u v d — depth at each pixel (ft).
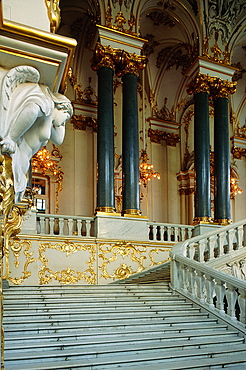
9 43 5.61
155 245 44.04
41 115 6.29
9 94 5.76
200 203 49.85
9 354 16.56
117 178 62.08
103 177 44.06
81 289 27.78
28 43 5.70
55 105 6.89
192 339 21.15
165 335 21.02
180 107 71.51
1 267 5.88
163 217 66.85
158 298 27.27
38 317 21.43
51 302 23.88
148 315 23.93
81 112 61.05
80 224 41.57
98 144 45.34
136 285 29.40
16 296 24.68
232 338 21.75
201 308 25.86
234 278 23.88
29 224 38.37
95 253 40.81
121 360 16.78
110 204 43.55
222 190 51.26
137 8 48.93
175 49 65.00
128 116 46.91
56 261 38.70
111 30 46.60
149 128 68.74
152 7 55.06
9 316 20.81
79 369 15.67
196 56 53.72
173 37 61.77
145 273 41.75
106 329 21.07
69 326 20.38
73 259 39.60
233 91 54.29
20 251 37.14
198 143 51.65
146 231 43.86
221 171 51.85
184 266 28.68
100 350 17.72
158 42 63.98
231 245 34.30
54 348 17.72
